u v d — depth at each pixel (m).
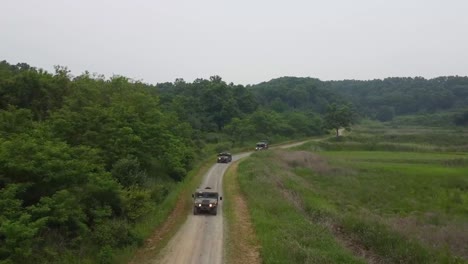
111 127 29.19
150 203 25.78
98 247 17.92
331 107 132.75
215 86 122.06
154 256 18.73
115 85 41.16
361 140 116.31
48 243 16.27
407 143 109.88
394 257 20.59
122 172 27.41
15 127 23.44
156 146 35.50
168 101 105.31
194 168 52.91
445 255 21.41
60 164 18.19
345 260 16.94
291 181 42.06
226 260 18.25
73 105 31.09
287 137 116.62
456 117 173.38
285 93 194.62
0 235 14.63
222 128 108.44
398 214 33.62
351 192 42.25
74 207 17.94
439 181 47.91
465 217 33.38
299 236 20.38
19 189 16.53
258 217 25.19
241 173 47.31
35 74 34.38
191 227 24.33
